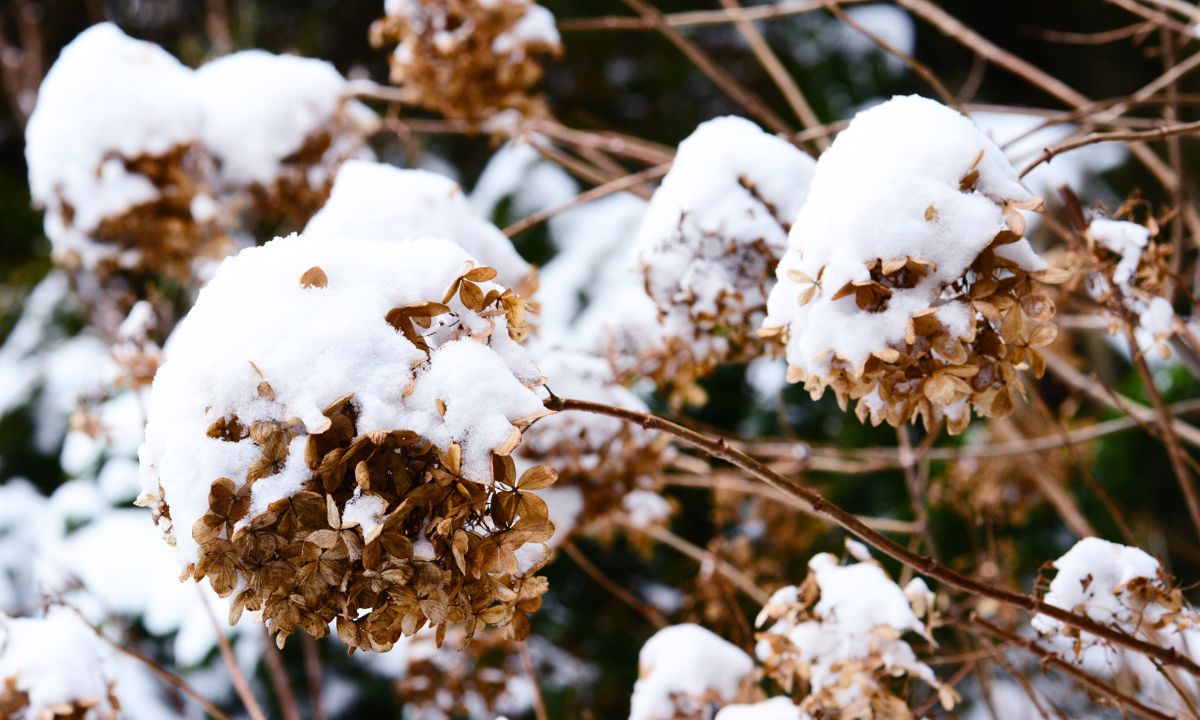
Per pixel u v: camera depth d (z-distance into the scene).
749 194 1.18
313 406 0.85
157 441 0.88
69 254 1.64
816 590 1.10
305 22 3.62
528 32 1.53
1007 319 0.90
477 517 0.86
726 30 3.35
